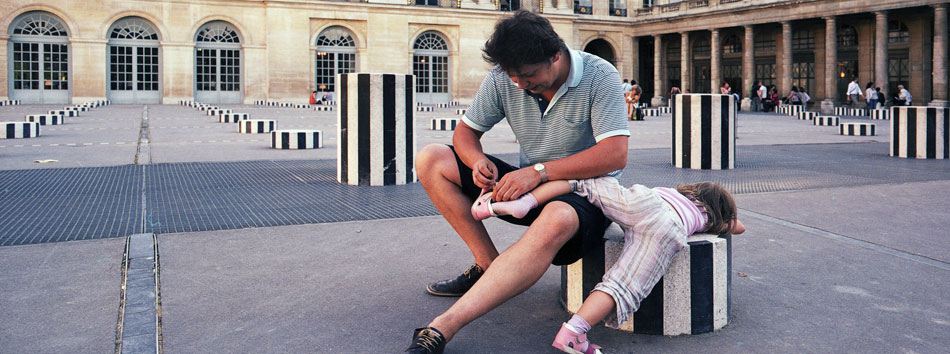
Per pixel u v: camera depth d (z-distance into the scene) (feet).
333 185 25.05
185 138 48.67
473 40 150.92
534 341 9.50
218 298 11.18
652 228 9.14
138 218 18.10
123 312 10.36
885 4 114.62
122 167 30.04
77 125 62.90
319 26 139.33
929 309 10.87
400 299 11.25
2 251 14.12
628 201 9.16
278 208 19.90
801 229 17.15
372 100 24.89
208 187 24.17
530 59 8.59
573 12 161.07
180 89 130.21
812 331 9.93
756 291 11.90
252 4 134.21
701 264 9.84
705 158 30.78
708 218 10.16
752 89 133.59
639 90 88.89
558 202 8.95
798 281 12.50
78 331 9.52
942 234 16.52
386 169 25.18
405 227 17.19
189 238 15.65
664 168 31.53
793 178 27.48
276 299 11.18
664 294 9.77
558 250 9.01
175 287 11.75
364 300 11.19
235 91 135.95
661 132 61.52
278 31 135.64
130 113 88.53
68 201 20.81
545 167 9.52
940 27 109.81
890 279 12.60
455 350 9.13
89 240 15.26
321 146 41.73
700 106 30.71
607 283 8.93
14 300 10.86
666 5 155.84
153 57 129.70
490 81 10.39
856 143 47.80
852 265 13.62
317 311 10.61
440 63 151.02
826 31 127.65
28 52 121.29
